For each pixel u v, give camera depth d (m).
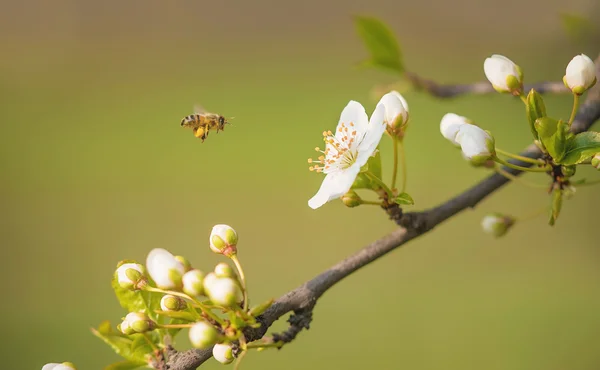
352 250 10.02
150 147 13.96
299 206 11.31
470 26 15.85
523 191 9.96
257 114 14.74
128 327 2.68
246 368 7.70
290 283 9.48
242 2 20.61
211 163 12.98
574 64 2.74
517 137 10.81
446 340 7.86
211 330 2.40
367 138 2.95
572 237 9.43
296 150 12.99
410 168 10.98
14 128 15.30
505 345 7.64
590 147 2.71
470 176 10.70
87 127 15.27
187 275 2.52
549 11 12.71
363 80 15.97
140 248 10.72
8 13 20.70
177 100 16.41
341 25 19.72
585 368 7.23
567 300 8.29
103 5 21.03
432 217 2.98
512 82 2.91
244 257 10.23
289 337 2.71
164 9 20.97
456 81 14.64
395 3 17.73
